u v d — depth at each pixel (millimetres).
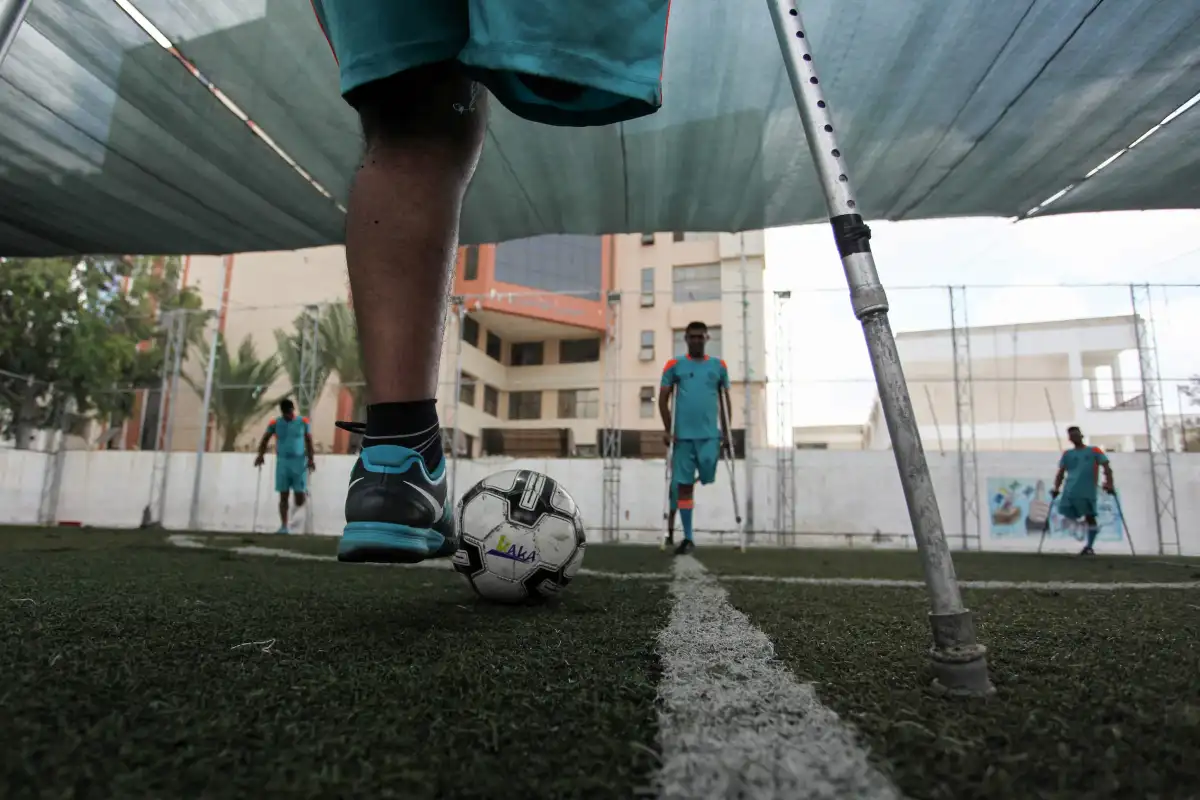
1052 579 3070
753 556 5105
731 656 962
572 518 1667
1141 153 2820
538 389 21359
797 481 9328
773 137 2869
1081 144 2783
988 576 3312
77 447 13859
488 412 20828
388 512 1033
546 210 3447
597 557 4453
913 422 771
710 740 573
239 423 13594
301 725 603
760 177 3145
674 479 5227
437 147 1094
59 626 1143
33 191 3189
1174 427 9203
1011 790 472
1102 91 2488
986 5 2195
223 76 2592
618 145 2936
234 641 1022
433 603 1611
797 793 468
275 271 17766
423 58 1034
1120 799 460
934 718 635
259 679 773
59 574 2230
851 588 2219
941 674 730
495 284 19812
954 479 9125
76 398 12008
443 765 511
